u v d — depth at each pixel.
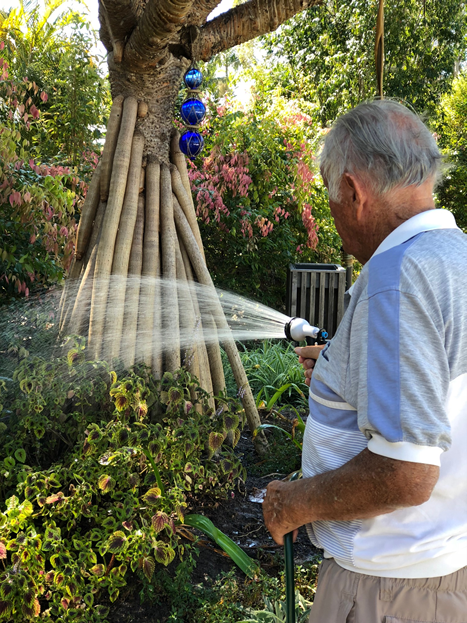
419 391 0.95
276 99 7.31
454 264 1.04
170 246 3.09
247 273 6.80
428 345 0.98
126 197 3.00
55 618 1.85
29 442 2.45
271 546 2.51
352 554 1.16
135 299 2.92
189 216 3.31
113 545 1.89
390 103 1.19
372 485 1.00
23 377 2.30
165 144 3.24
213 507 2.74
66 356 2.52
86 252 3.22
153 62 2.91
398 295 1.01
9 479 2.08
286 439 3.55
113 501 2.34
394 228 1.15
